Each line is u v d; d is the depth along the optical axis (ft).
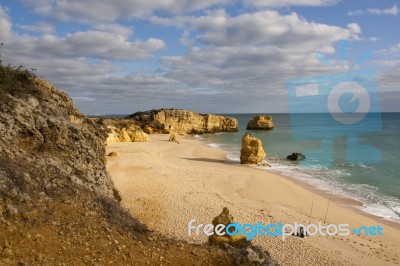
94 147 49.57
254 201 83.15
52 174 37.76
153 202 74.59
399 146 175.01
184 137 285.64
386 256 54.60
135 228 35.22
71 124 46.60
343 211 78.89
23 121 40.22
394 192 96.17
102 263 28.48
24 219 30.30
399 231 67.15
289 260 50.49
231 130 346.54
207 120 330.54
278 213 72.54
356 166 132.05
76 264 27.55
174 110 321.11
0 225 28.58
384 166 130.52
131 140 207.10
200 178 104.99
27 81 47.50
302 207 80.43
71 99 54.85
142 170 109.81
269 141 229.04
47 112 45.47
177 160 144.36
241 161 143.64
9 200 30.81
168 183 93.97
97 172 46.98
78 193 36.94
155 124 304.91
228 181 103.96
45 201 33.53
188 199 78.69
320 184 106.22
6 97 40.65
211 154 173.68
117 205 39.50
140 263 29.60
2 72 42.47
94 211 35.12
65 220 32.32
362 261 51.90
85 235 31.32
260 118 349.61
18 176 33.81
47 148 41.24
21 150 38.14
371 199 89.86
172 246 33.27
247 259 31.68
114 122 288.71
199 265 30.50
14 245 27.45
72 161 42.42
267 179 109.50
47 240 29.12
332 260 51.16
